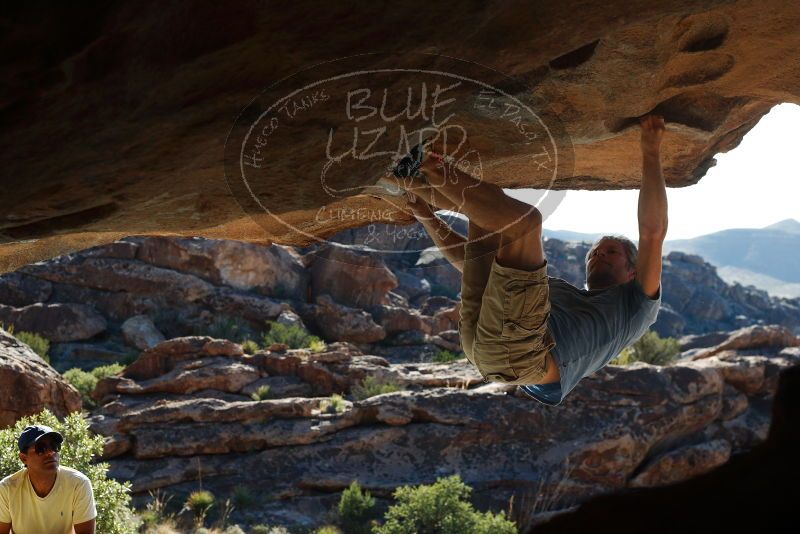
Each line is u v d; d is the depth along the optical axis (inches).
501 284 94.5
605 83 102.7
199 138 72.1
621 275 119.6
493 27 68.6
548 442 895.1
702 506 32.3
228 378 1050.1
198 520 750.5
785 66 103.9
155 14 54.4
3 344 699.4
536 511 846.5
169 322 1529.3
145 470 844.0
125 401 1011.3
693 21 94.3
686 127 116.6
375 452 883.4
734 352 1110.4
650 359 1189.1
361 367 1111.0
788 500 31.5
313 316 1600.6
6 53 53.3
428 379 1076.5
